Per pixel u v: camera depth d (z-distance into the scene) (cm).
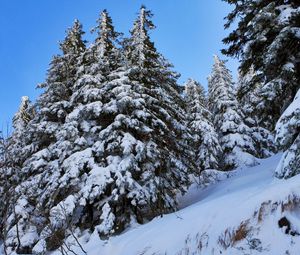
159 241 782
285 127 867
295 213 570
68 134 1730
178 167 1702
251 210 622
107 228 1322
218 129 2983
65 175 1540
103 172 1455
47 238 1471
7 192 1354
